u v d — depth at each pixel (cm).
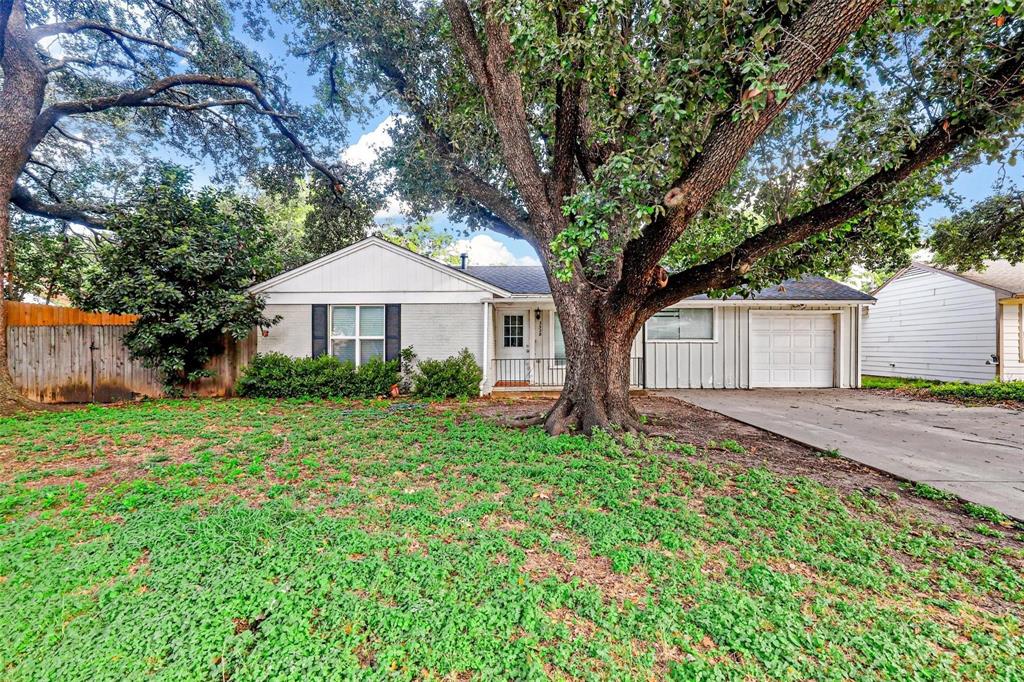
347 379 989
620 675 183
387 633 204
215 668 184
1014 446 559
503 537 294
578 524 314
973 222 831
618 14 400
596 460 462
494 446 519
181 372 980
